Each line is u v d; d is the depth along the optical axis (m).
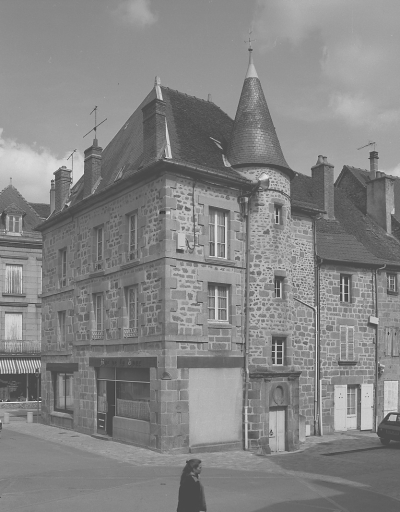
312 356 22.80
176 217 18.09
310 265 23.08
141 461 16.17
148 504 11.62
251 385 18.98
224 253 19.33
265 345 19.33
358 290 24.42
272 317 19.58
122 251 19.95
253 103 20.70
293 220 22.73
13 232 37.44
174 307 17.78
